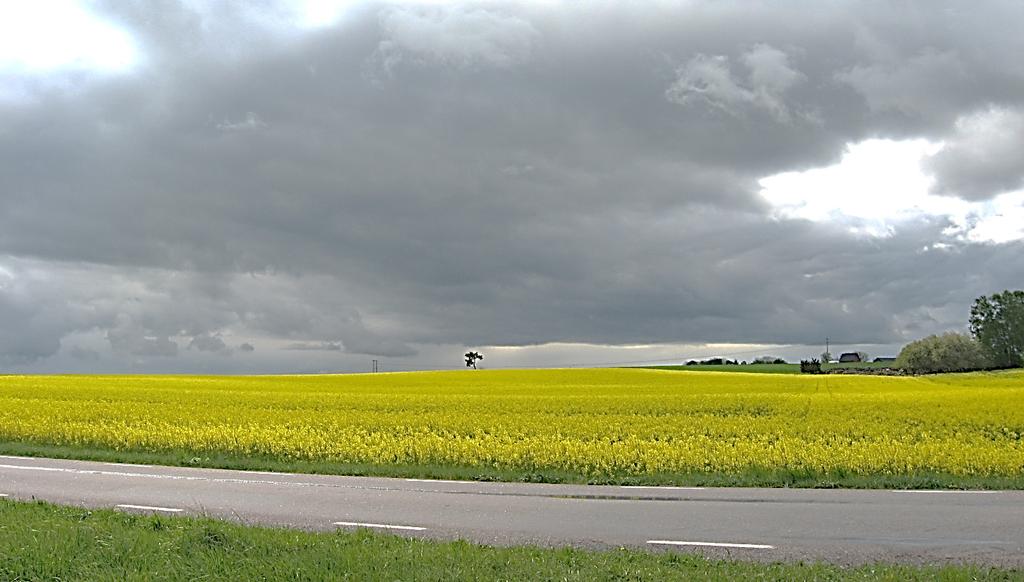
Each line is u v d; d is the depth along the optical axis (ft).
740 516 39.58
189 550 30.14
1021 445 77.36
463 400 128.06
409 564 27.91
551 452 66.90
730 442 77.46
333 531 36.40
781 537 34.58
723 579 26.30
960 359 323.16
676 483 52.21
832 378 230.89
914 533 34.99
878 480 51.96
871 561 30.25
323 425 90.94
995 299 334.24
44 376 225.76
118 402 120.88
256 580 26.48
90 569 28.02
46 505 40.24
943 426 94.27
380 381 212.84
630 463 61.98
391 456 69.31
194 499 46.01
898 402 119.96
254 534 32.35
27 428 87.71
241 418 97.55
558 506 43.06
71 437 82.79
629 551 31.04
